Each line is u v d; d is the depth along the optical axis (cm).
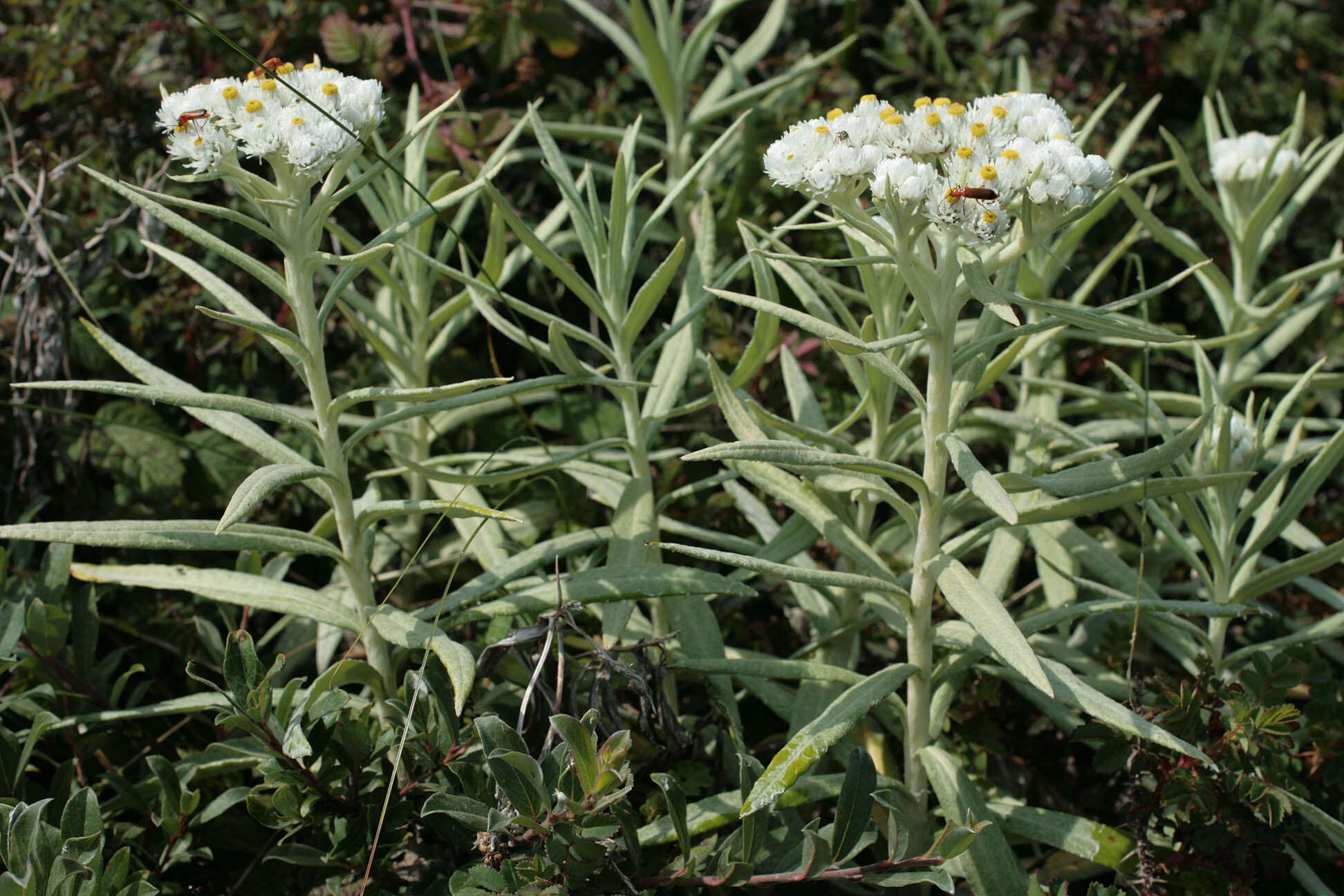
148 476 90
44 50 94
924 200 75
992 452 95
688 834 78
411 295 89
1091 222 87
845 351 78
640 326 83
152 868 80
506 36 104
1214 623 84
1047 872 82
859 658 88
